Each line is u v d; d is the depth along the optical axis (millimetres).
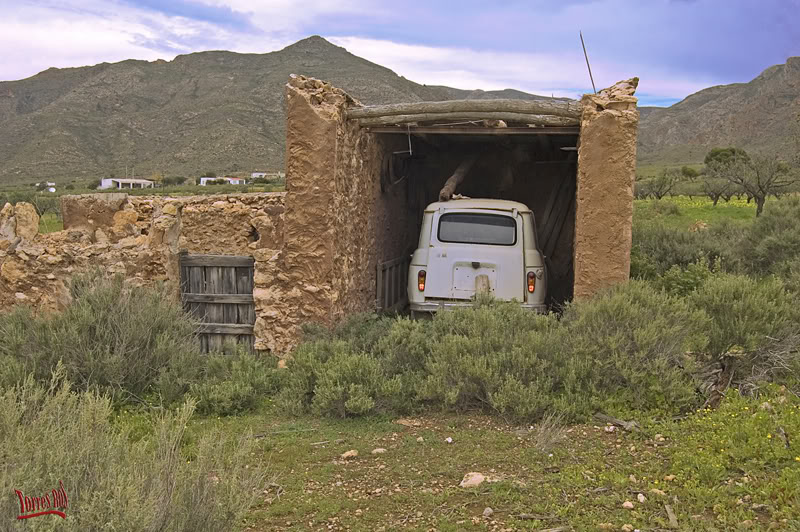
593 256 8047
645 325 6332
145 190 59750
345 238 8898
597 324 6582
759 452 4578
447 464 4891
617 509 4020
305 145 8234
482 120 8883
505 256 9445
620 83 8539
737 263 13406
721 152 80938
